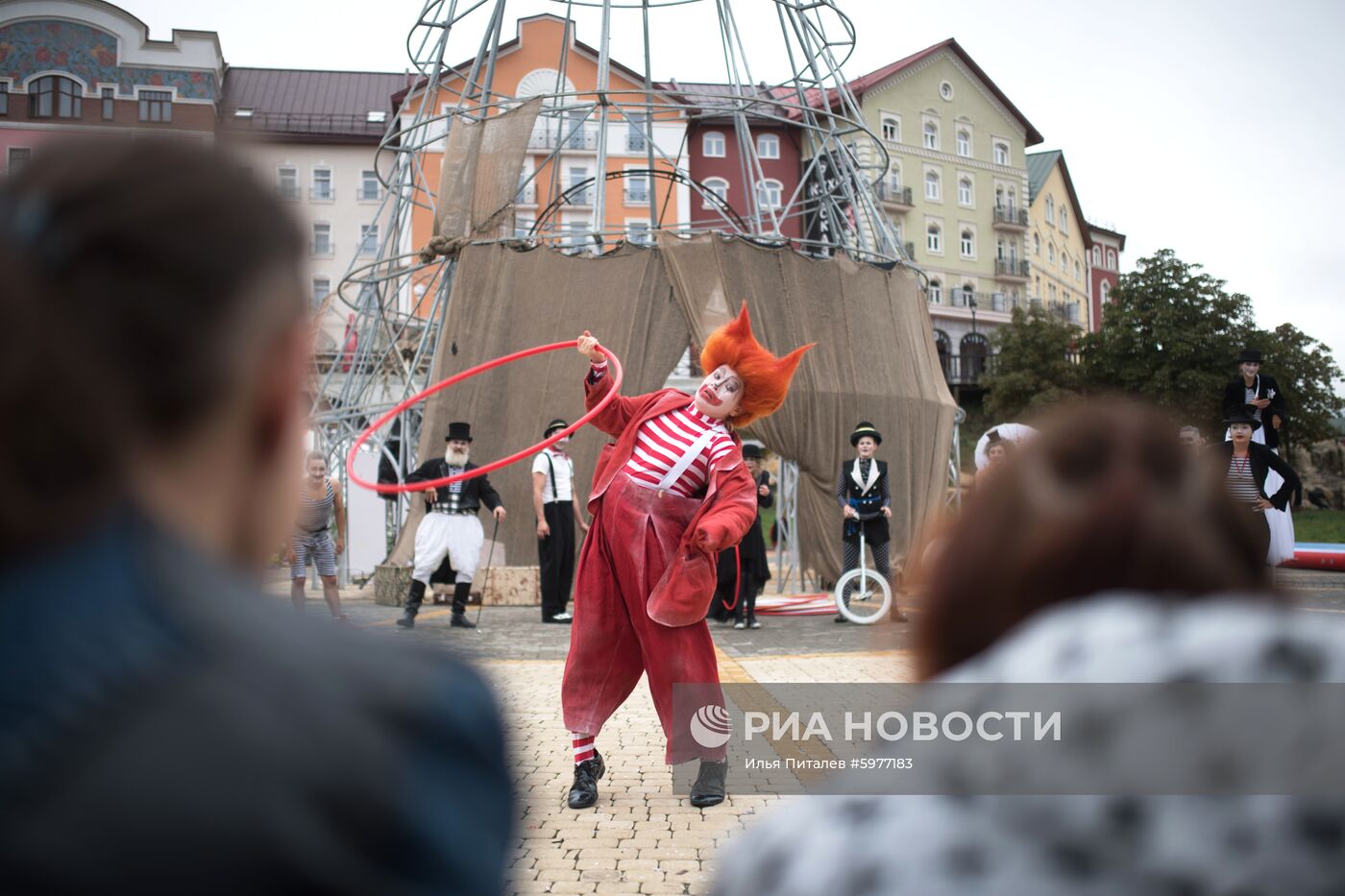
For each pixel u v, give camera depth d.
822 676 6.79
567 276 12.47
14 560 0.61
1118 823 0.72
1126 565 0.87
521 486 12.19
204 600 0.63
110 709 0.59
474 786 0.67
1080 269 76.50
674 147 49.91
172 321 0.62
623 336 12.29
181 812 0.57
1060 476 0.92
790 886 0.80
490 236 13.04
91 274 0.61
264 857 0.58
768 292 12.71
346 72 53.03
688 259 12.42
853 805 0.82
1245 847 0.70
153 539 0.64
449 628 9.91
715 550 4.19
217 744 0.59
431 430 12.29
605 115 15.10
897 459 13.41
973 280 62.78
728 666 7.30
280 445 0.72
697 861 3.50
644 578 4.20
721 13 17.47
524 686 6.71
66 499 0.61
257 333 0.67
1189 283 44.09
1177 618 0.81
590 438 12.07
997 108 63.69
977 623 0.91
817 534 12.98
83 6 39.31
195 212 0.64
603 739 5.41
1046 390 46.84
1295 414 42.88
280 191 0.71
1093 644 0.80
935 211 61.22
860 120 16.48
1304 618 0.81
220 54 40.50
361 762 0.62
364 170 49.88
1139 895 0.71
